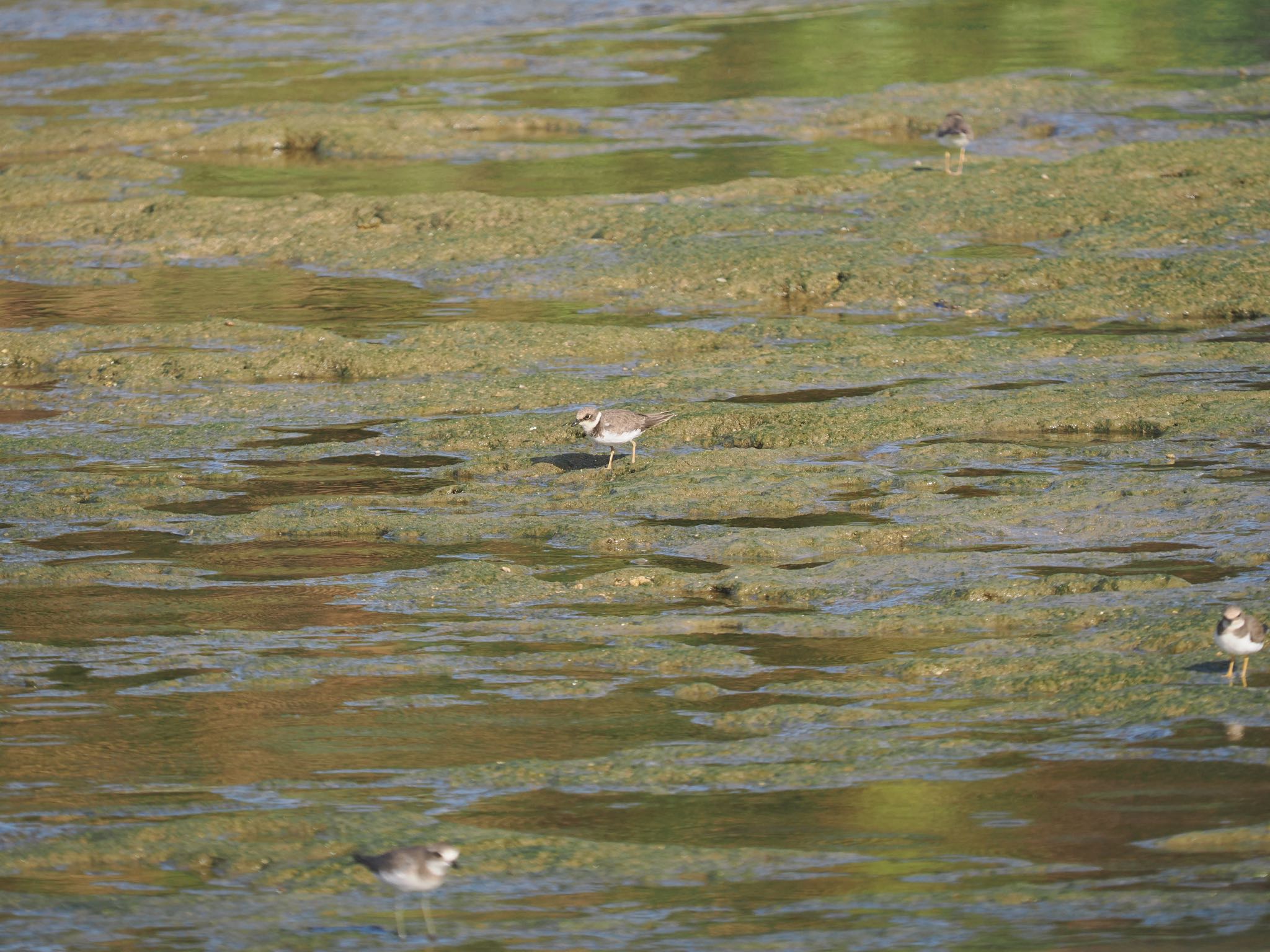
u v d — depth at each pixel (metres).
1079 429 20.77
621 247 31.16
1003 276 28.61
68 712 13.02
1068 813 10.67
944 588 15.26
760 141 40.91
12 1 67.12
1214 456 19.36
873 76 48.31
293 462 20.36
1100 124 41.88
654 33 56.94
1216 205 32.38
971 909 9.41
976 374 23.39
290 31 60.38
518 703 13.02
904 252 30.34
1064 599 14.79
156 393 23.73
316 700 13.19
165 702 13.20
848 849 10.33
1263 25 53.03
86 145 42.25
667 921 9.44
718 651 13.92
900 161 38.12
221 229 33.28
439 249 31.45
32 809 11.27
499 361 24.67
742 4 62.69
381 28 60.84
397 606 15.36
